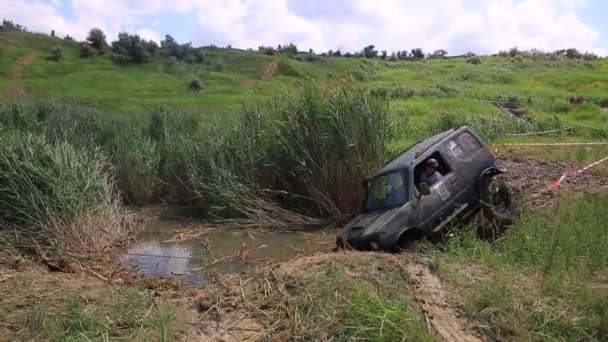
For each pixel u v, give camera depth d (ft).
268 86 175.94
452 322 19.61
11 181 35.22
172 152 51.19
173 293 24.81
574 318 19.04
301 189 42.37
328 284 21.33
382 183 30.81
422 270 22.84
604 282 21.70
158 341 19.57
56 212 35.60
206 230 40.63
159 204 50.21
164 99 147.13
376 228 28.27
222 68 216.33
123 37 220.02
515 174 44.52
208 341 20.15
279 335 19.49
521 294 20.75
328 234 37.52
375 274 22.17
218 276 26.21
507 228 29.43
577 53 223.92
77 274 29.09
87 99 135.74
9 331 20.38
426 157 30.63
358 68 193.67
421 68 189.57
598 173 43.91
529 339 18.66
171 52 226.79
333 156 40.24
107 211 39.14
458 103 99.04
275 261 31.68
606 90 131.23
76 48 230.07
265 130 43.16
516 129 68.90
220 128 49.06
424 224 29.07
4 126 48.29
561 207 31.07
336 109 40.09
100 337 19.54
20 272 27.30
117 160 51.11
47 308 21.89
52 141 49.90
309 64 224.12
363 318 18.97
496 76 165.78
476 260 24.62
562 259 23.15
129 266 32.76
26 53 211.41
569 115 91.66
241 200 42.14
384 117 41.52
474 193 30.89
